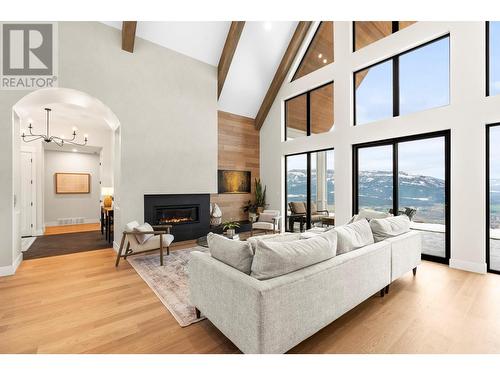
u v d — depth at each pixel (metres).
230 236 3.70
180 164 4.68
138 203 4.18
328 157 5.23
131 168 4.10
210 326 1.90
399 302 2.28
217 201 6.07
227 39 4.87
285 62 5.82
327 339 1.73
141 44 4.21
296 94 5.87
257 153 6.84
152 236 3.63
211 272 1.70
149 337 1.76
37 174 5.64
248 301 1.36
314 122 5.59
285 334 1.41
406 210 3.92
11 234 3.05
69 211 7.46
